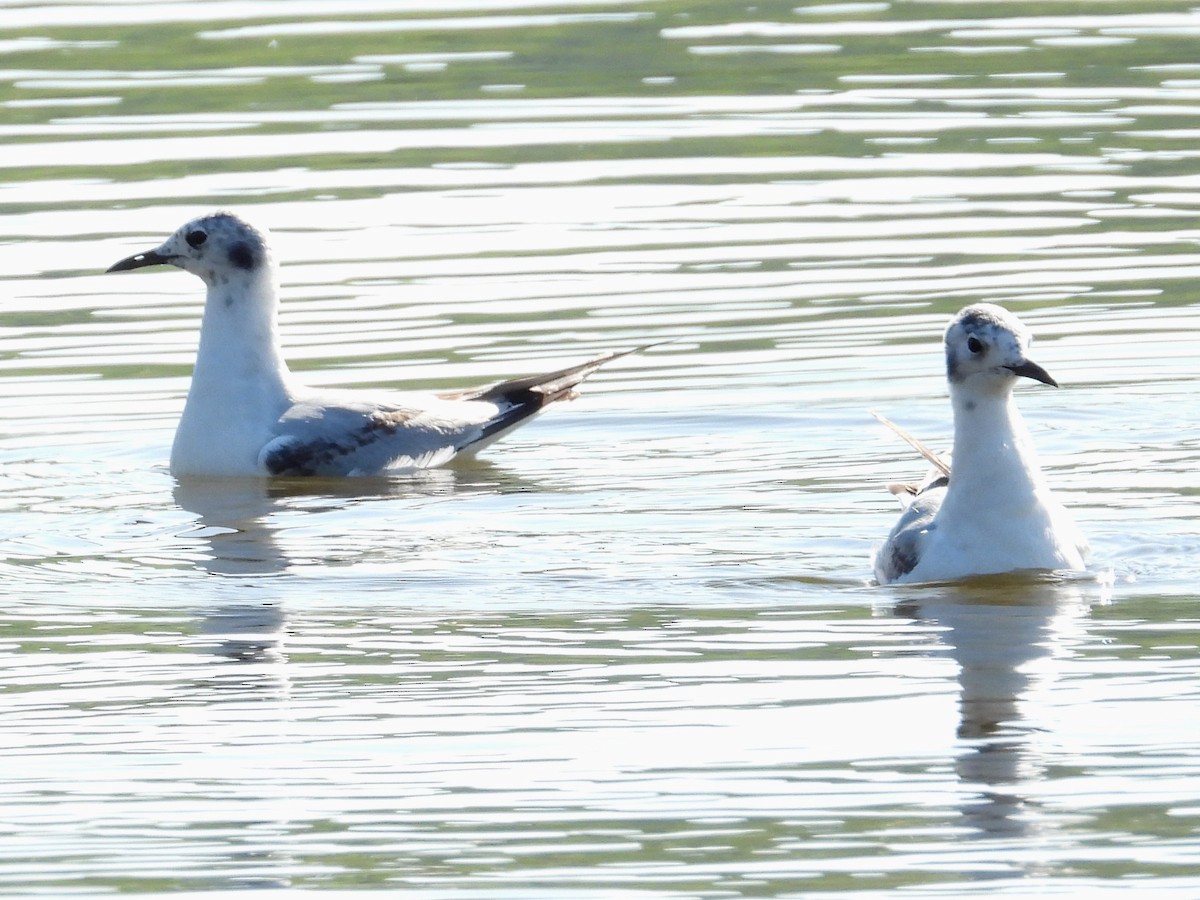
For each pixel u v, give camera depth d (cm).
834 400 1861
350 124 2753
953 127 2700
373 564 1487
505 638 1306
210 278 1811
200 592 1420
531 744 1122
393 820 1029
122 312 2128
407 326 2064
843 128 2711
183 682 1234
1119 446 1722
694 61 3042
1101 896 932
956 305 2081
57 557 1512
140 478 1750
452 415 1806
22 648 1300
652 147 2648
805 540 1519
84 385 1936
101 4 3369
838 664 1239
